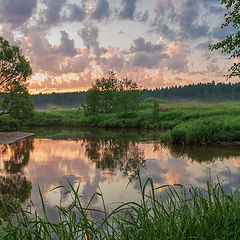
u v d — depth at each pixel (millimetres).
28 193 6234
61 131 29719
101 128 34312
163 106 46781
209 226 2488
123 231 2512
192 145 14367
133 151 12867
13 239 2191
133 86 38312
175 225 2465
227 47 6703
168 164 9352
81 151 13422
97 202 5406
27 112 31625
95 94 47281
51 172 8555
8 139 20641
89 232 2398
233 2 6535
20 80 28281
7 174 8375
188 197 5020
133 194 5879
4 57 26172
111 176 7770
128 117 37562
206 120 17578
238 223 2412
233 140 14945
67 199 5688
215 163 9305
